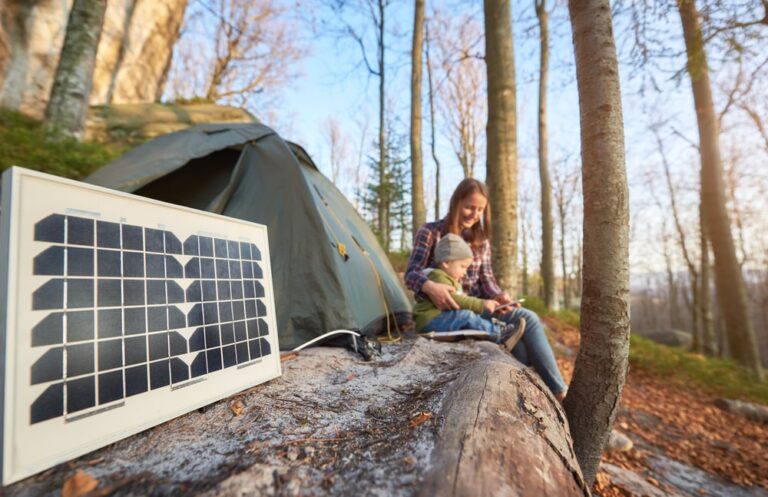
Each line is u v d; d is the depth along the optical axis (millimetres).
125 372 772
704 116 6367
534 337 1827
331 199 3164
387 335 2268
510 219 3553
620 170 1342
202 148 2326
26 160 3318
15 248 647
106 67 7410
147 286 861
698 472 2428
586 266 1402
